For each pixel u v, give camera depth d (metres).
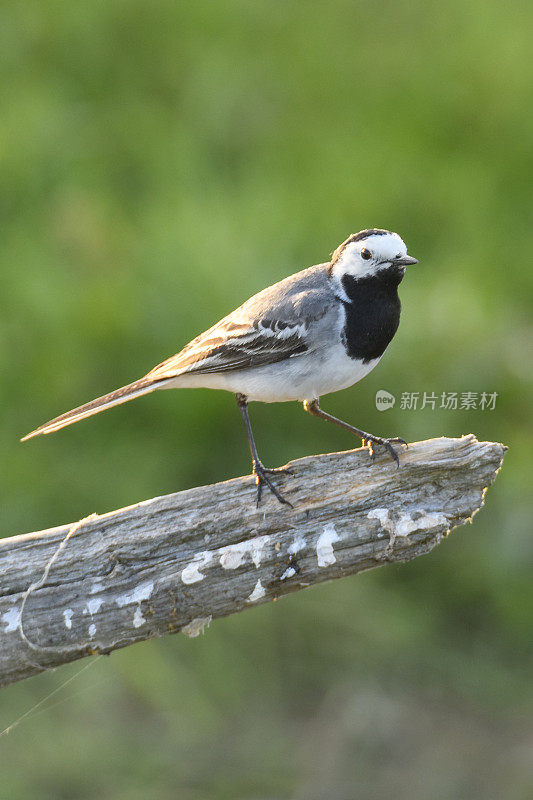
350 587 12.01
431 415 12.66
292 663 11.68
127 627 7.31
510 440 12.70
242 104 17.05
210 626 11.62
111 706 11.23
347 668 11.73
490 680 11.73
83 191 15.38
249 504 7.44
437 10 19.27
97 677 11.23
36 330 13.44
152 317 13.42
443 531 7.54
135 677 11.20
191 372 9.07
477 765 11.02
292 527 7.41
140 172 15.93
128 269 14.18
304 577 7.47
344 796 10.67
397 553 7.54
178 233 14.36
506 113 16.95
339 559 7.46
